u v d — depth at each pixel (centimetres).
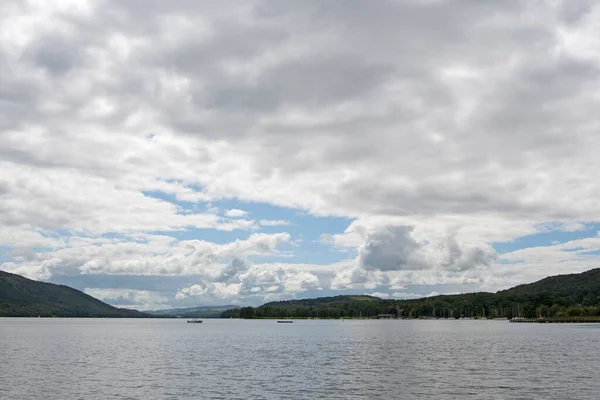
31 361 10812
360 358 11438
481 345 15400
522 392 6750
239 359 11288
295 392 6800
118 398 6419
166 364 10194
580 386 7194
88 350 13962
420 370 9056
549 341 17000
